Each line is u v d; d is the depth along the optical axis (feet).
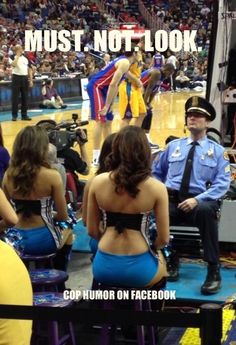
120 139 9.78
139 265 9.75
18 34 74.28
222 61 17.42
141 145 9.70
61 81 59.72
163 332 11.63
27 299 6.95
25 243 11.69
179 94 73.92
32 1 88.63
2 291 6.61
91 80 25.02
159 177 14.64
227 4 17.12
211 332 6.27
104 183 9.87
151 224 10.43
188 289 13.21
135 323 6.44
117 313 6.46
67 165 16.87
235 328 11.32
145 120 28.68
